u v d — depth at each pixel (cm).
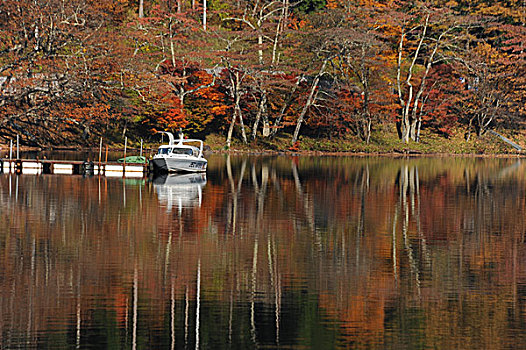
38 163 7712
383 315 2472
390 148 12362
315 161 10231
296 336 2255
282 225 4312
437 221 4622
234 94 11875
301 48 11800
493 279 2992
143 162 8050
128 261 3198
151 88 10162
